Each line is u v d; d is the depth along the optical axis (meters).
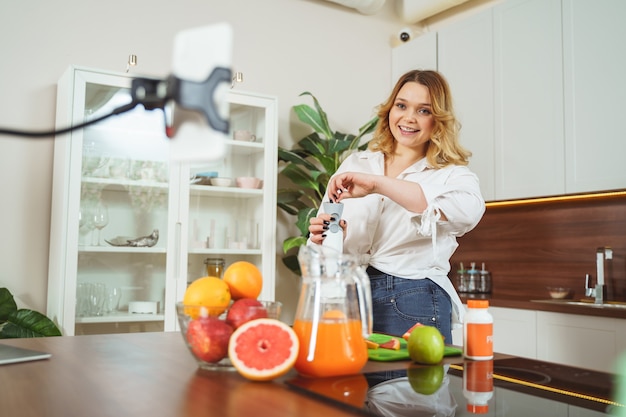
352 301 0.97
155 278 3.08
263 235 3.35
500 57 3.46
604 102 2.91
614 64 2.88
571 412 0.77
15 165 3.02
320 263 0.96
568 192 3.05
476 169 3.56
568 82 3.08
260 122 3.39
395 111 1.96
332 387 0.87
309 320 0.95
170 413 0.73
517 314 3.11
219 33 0.48
